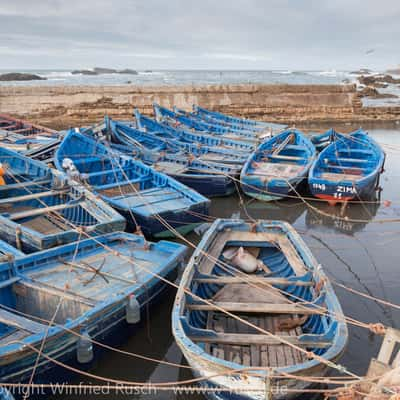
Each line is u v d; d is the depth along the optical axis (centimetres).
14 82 9056
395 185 1872
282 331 710
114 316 684
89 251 900
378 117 4022
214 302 714
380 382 488
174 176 1544
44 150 1662
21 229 916
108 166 1494
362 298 936
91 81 9750
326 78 12681
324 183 1462
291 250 930
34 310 756
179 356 750
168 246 902
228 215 1514
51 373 601
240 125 2619
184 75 15338
